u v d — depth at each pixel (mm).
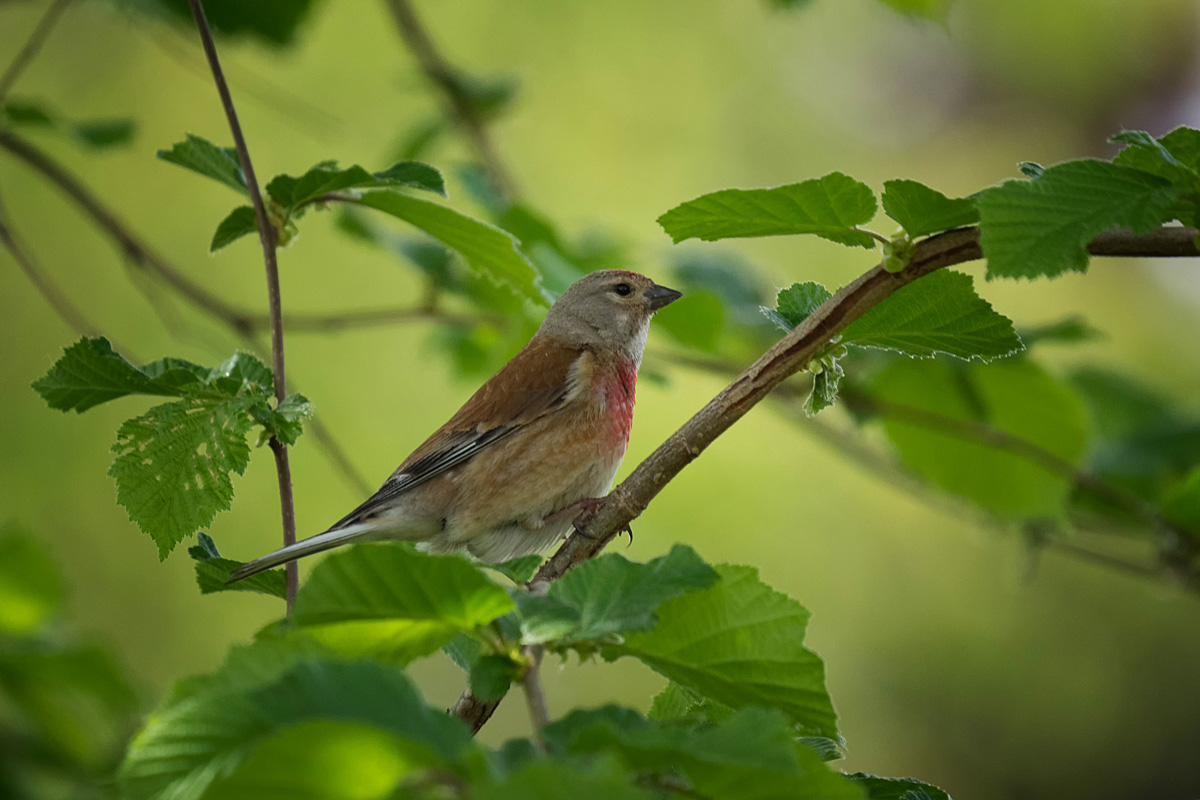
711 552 15023
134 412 14664
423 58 10758
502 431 7777
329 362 15047
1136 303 16047
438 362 14633
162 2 10320
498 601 3002
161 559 4426
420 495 7719
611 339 8406
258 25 10773
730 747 2555
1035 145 17609
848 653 15180
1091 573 15602
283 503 4566
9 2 10938
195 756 2447
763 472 15422
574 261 9078
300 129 15391
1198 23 17391
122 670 7801
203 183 15391
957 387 9164
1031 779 15039
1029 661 15336
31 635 7965
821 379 4305
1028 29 17516
